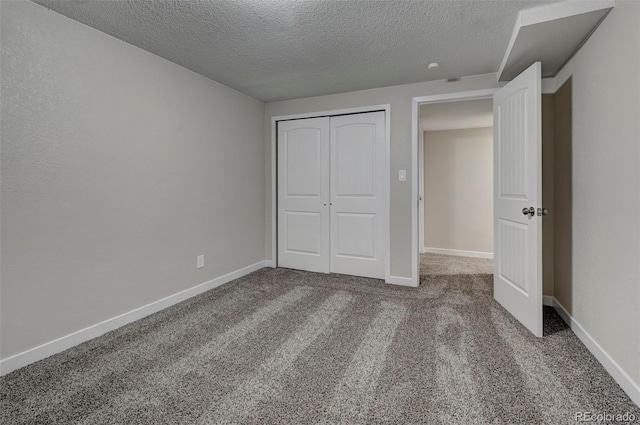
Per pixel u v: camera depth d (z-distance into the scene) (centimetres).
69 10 196
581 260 217
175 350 205
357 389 164
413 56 267
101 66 224
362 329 234
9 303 182
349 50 255
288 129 407
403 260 346
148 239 262
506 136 268
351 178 376
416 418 143
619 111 168
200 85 309
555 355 196
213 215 330
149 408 150
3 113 176
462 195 533
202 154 313
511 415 144
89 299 221
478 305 283
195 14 202
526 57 244
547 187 285
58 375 178
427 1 188
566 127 249
